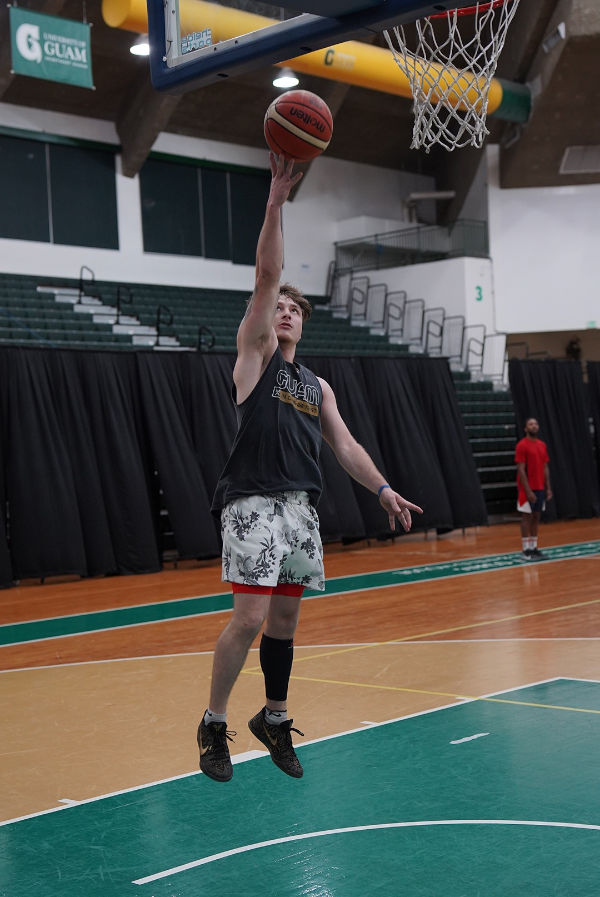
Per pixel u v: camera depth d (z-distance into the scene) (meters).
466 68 5.49
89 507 11.62
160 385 12.34
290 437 3.09
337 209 23.17
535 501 11.63
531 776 4.05
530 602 8.73
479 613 8.26
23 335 15.40
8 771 4.41
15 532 11.07
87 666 6.70
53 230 18.86
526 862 3.15
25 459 11.20
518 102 19.42
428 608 8.62
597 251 21.52
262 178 22.09
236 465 3.05
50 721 5.29
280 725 3.20
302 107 2.86
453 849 3.29
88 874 3.19
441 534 15.21
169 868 3.21
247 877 3.11
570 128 20.16
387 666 6.35
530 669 6.13
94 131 19.42
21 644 7.61
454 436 15.12
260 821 3.63
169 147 20.52
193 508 12.19
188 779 4.18
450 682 5.86
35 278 18.28
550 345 25.64
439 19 5.63
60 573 11.19
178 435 12.30
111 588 10.70
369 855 3.26
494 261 21.50
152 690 5.91
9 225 18.30
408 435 14.46
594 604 8.51
